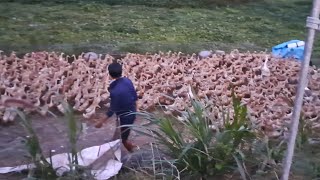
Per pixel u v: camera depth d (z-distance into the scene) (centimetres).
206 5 1930
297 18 1834
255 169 609
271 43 1465
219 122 670
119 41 1340
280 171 595
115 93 650
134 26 1526
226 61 1170
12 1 1789
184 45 1323
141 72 1052
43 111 836
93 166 602
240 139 593
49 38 1322
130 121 657
